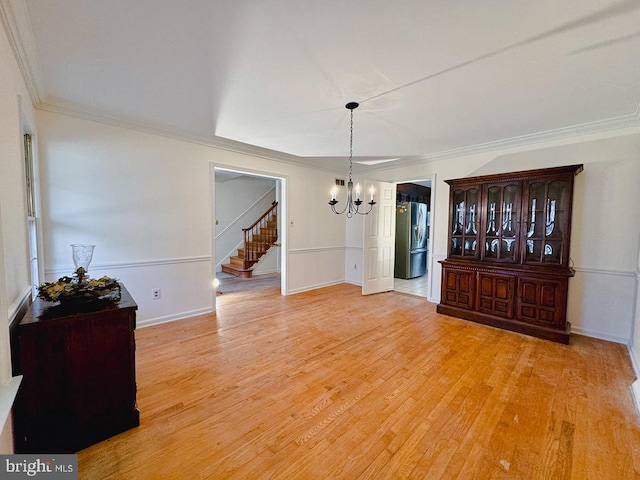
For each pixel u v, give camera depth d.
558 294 3.01
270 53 1.82
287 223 4.93
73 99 2.58
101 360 1.61
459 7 1.40
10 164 1.58
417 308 4.23
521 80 2.13
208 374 2.35
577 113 2.75
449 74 2.05
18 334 1.49
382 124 3.09
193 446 1.59
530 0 1.35
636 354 2.51
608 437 1.67
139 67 2.02
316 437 1.67
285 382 2.24
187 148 3.64
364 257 4.95
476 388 2.16
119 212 3.13
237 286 5.73
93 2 1.39
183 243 3.66
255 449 1.57
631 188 2.95
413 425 1.77
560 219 3.14
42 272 2.63
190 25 1.57
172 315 3.61
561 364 2.54
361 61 1.90
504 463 1.49
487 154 3.95
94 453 1.53
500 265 3.43
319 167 5.37
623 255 3.01
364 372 2.39
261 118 2.96
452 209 3.92
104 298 1.80
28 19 1.51
